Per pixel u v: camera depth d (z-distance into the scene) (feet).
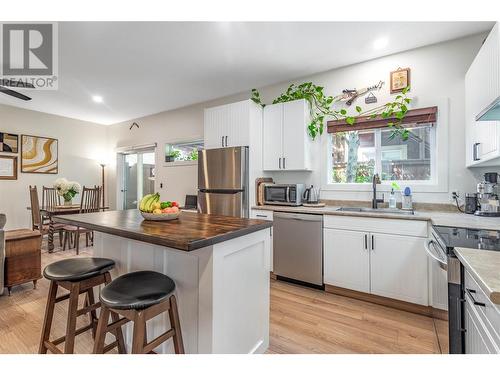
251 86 12.46
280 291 9.02
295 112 10.69
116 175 19.57
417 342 6.11
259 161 11.44
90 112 16.71
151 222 5.56
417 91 8.99
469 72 7.53
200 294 4.48
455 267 4.22
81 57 9.51
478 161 6.83
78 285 4.86
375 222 7.90
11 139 15.29
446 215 7.52
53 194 16.80
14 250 8.67
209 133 12.29
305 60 9.82
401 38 8.35
